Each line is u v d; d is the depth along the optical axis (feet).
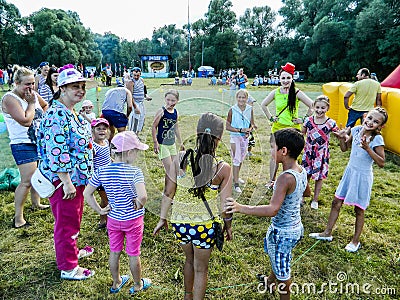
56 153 6.81
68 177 7.03
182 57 212.84
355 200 8.82
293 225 6.55
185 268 6.88
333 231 10.13
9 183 13.12
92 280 7.91
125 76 38.24
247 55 177.37
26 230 10.04
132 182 6.82
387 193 12.90
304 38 145.79
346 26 115.75
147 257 8.91
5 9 156.46
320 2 140.56
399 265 8.54
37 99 10.07
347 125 17.75
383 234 9.98
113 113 13.67
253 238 9.85
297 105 11.82
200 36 184.85
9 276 7.99
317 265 8.57
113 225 7.05
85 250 8.91
